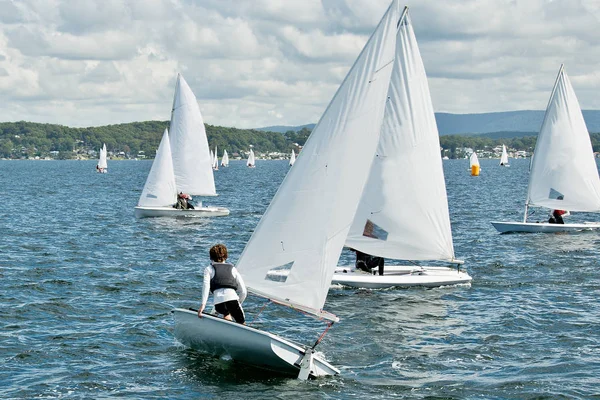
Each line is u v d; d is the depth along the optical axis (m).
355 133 18.84
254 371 18.19
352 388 17.25
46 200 80.19
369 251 29.50
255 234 19.06
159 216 58.91
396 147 28.89
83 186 114.12
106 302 26.02
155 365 18.58
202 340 18.70
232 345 18.06
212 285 18.22
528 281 31.28
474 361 19.58
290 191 18.88
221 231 49.94
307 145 18.75
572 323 23.61
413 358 19.78
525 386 17.52
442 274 30.44
